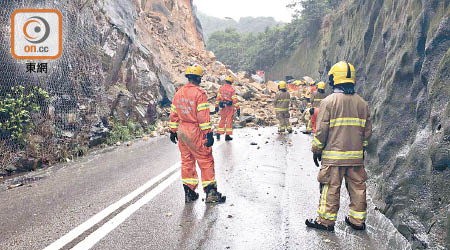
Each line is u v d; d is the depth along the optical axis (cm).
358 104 366
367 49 942
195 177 470
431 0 481
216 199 466
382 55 747
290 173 628
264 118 1633
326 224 376
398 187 429
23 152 684
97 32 1081
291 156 792
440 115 385
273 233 369
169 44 2386
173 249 331
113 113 1087
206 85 1931
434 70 439
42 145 729
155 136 1152
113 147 932
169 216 416
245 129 1398
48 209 442
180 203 464
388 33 704
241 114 1628
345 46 1428
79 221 400
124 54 1259
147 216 416
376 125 585
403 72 529
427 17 485
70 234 364
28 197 495
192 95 443
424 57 476
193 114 447
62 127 820
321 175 377
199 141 454
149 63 1492
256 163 715
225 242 346
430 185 377
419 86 491
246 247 336
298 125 1558
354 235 367
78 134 858
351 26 1317
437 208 357
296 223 397
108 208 443
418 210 383
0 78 698
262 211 434
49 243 344
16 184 566
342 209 448
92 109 957
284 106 1247
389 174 464
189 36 3045
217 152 847
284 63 8294
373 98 673
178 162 719
